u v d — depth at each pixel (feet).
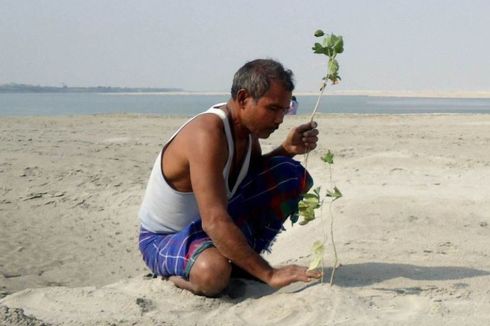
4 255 18.97
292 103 11.34
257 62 10.78
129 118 63.52
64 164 31.04
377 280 11.85
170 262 11.64
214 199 10.70
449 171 28.22
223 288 11.22
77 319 10.37
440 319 9.93
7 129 49.90
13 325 9.70
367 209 19.80
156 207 12.02
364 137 43.88
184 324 10.07
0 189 26.37
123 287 12.42
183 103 174.09
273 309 10.47
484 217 19.30
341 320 9.84
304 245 16.53
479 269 12.73
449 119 61.82
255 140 12.11
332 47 11.18
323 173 28.25
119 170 29.99
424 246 15.11
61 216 23.30
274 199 12.10
